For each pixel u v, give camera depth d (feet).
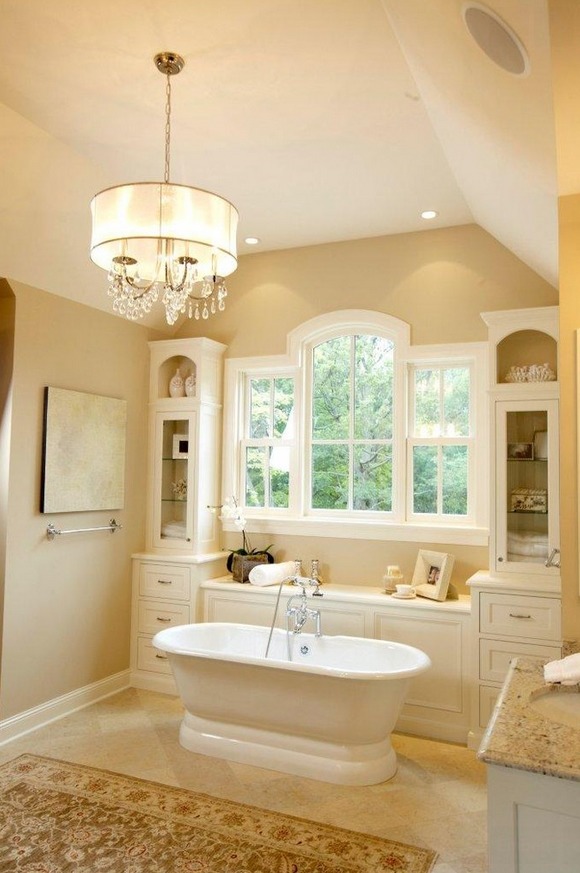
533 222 9.30
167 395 15.66
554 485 11.27
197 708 11.14
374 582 13.64
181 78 8.39
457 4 4.89
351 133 9.82
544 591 10.90
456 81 6.53
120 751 10.99
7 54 7.95
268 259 15.20
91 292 13.33
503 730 5.07
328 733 10.12
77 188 11.07
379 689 9.84
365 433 14.35
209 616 14.01
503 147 7.32
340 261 14.43
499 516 11.62
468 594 12.76
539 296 12.61
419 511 13.64
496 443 11.70
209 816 8.89
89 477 13.32
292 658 12.30
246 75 8.32
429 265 13.60
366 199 12.21
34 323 12.18
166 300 8.90
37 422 12.20
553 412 11.34
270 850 8.11
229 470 15.25
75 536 13.10
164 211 7.74
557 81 5.13
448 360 13.50
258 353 15.16
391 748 10.48
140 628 14.56
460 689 11.68
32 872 7.63
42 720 12.11
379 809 9.17
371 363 14.38
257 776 10.14
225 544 15.28
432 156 10.52
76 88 8.67
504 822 4.62
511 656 11.14
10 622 11.50
